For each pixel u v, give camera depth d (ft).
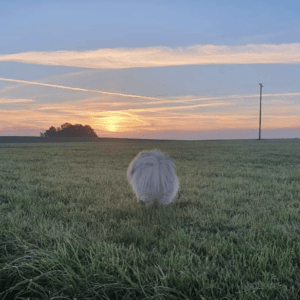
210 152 80.33
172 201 19.84
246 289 8.13
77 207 18.38
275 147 107.86
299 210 17.04
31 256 9.59
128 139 241.96
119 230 13.41
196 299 8.05
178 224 14.43
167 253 10.53
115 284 8.31
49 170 38.37
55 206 18.11
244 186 26.11
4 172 35.55
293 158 59.06
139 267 9.76
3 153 73.67
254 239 12.39
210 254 10.71
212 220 15.17
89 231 13.20
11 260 9.83
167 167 17.81
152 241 12.04
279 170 38.63
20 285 8.70
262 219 15.26
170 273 8.96
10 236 11.97
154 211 16.79
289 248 10.87
